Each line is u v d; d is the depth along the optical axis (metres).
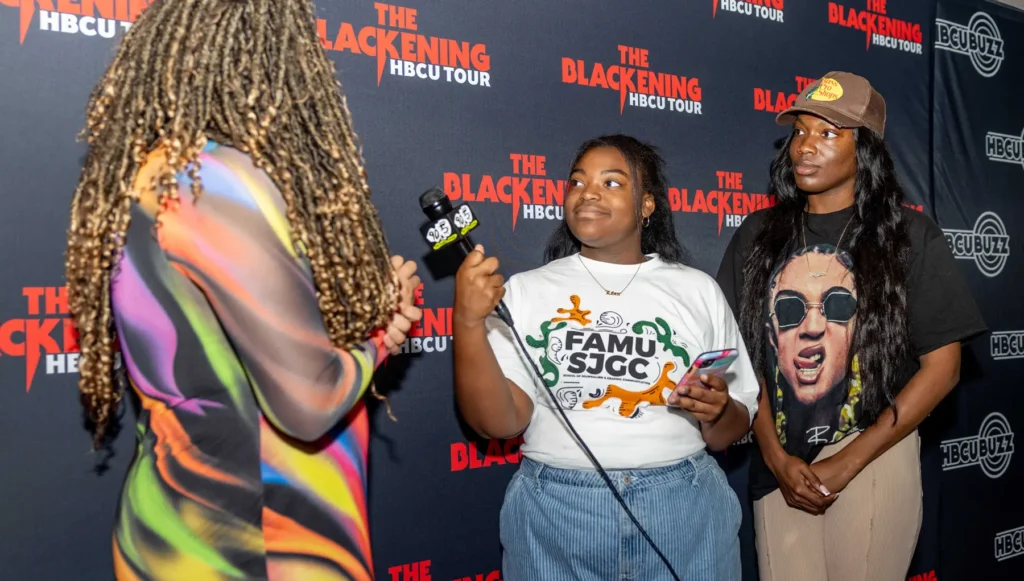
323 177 1.00
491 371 1.42
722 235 2.49
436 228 1.34
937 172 2.97
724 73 2.49
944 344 1.93
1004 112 3.18
